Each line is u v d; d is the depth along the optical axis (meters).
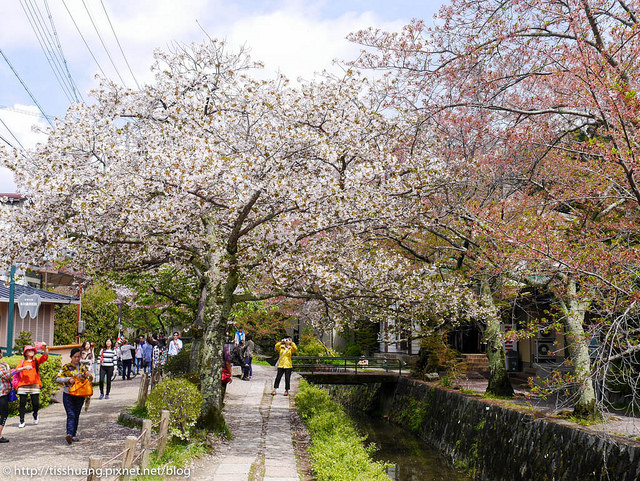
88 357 14.42
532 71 11.01
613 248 8.58
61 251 9.62
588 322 12.21
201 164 9.38
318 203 9.98
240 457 9.57
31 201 9.69
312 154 10.72
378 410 25.25
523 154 12.86
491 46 10.73
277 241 10.84
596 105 8.34
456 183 12.62
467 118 13.11
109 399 16.05
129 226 10.06
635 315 7.92
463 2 10.93
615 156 7.96
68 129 10.14
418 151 12.81
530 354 23.36
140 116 11.73
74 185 9.33
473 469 14.59
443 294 12.83
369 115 11.84
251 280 13.49
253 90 11.59
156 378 14.27
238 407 15.43
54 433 10.66
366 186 10.55
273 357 35.03
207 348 11.05
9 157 9.77
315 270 10.35
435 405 19.02
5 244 9.10
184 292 17.52
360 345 32.47
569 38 10.12
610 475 9.58
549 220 10.10
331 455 9.29
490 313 13.52
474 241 12.38
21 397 11.33
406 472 14.75
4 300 17.41
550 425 11.88
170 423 9.54
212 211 11.49
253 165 9.74
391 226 11.70
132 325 36.38
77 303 24.55
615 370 12.13
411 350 29.11
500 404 14.73
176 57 12.08
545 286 12.32
